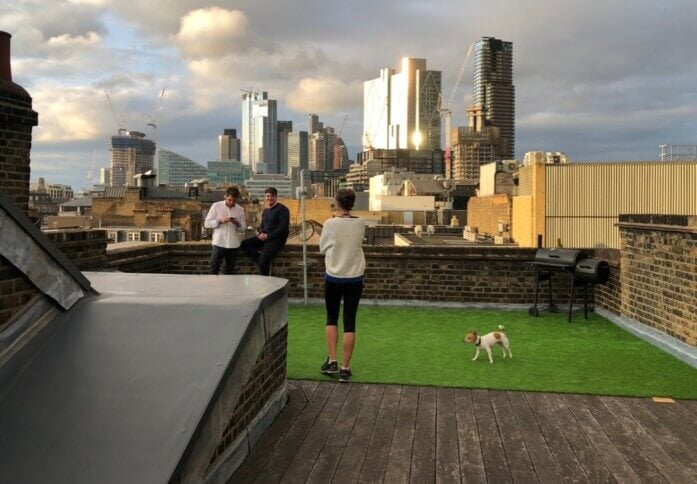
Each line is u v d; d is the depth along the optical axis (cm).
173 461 200
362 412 467
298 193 963
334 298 559
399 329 786
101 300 292
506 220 3762
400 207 8781
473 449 397
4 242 239
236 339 262
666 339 681
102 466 198
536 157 3400
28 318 256
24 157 750
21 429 213
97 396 227
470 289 962
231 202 859
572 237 2219
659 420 450
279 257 1004
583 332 773
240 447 372
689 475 359
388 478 354
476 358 626
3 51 757
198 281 379
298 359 628
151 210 6644
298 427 435
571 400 496
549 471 364
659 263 707
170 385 233
